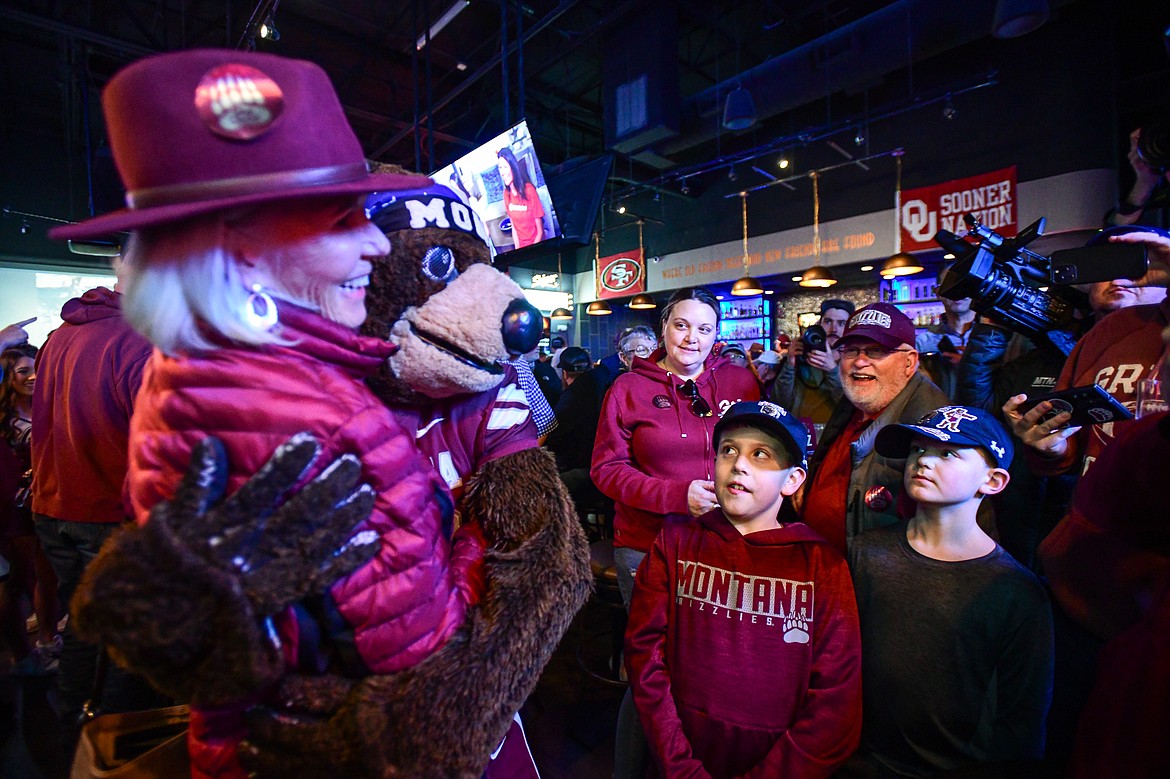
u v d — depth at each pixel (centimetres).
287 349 52
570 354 427
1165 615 65
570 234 285
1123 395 127
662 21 668
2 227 776
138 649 41
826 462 144
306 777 51
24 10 457
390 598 51
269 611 44
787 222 853
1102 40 593
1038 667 100
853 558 118
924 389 128
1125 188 623
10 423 227
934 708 103
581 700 204
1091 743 73
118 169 52
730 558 119
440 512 61
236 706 53
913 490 106
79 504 155
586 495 280
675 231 996
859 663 109
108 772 82
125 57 562
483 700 55
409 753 50
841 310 264
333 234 53
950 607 103
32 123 784
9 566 213
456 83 776
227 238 49
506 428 74
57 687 209
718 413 176
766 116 728
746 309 994
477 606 61
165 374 50
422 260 64
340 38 639
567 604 64
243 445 48
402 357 64
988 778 91
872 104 760
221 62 48
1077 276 122
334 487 48
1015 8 428
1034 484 159
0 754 174
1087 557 93
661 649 123
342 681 53
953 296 161
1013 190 646
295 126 50
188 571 41
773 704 109
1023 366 170
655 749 112
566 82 840
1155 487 80
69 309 158
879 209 759
